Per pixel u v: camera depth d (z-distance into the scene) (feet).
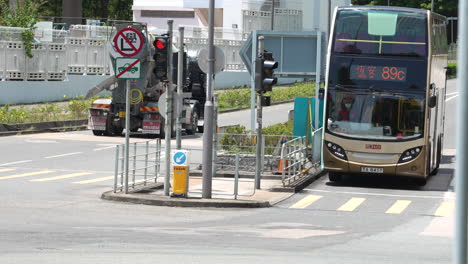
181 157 110.73
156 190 123.03
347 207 113.91
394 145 135.13
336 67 137.49
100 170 149.07
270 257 64.80
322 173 156.25
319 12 451.53
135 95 215.51
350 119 136.87
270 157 148.05
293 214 104.42
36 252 63.62
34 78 288.71
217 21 438.81
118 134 223.71
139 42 109.50
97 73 321.73
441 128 160.86
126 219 92.27
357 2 631.15
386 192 133.08
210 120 111.14
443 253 72.02
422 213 108.99
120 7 526.98
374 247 75.20
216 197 114.52
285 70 181.68
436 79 144.36
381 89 135.64
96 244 69.87
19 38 281.13
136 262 59.31
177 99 115.85
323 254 68.39
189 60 235.81
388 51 135.44
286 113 313.73
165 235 78.74
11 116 227.40
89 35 326.03
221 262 60.64
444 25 161.68
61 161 160.86
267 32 179.93
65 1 394.11
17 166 150.82
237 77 411.34
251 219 97.45
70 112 260.62
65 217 91.66
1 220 86.53
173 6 441.68
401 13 135.64
